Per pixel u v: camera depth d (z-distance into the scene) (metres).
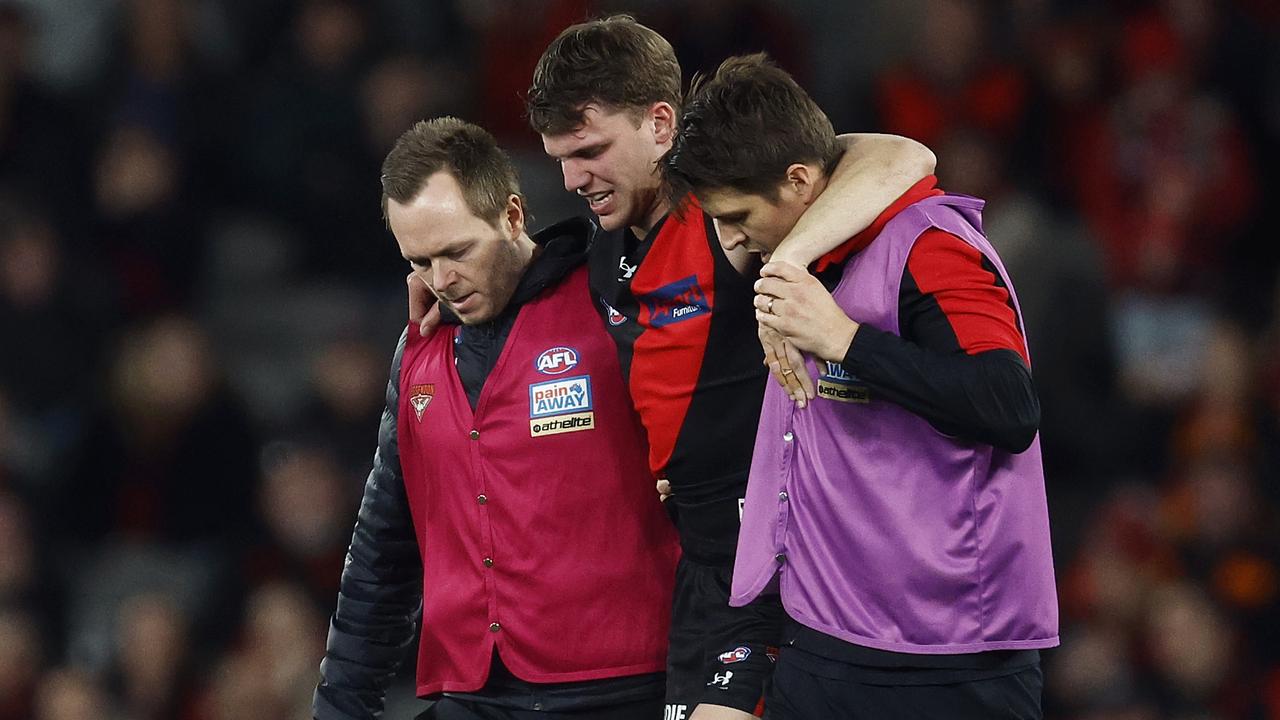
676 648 14.12
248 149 37.75
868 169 12.72
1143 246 37.09
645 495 14.41
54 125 37.69
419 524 15.10
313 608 29.89
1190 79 38.81
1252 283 38.28
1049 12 38.50
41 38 41.59
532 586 14.40
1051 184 36.00
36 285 35.44
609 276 14.11
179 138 37.88
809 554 12.94
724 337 13.63
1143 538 29.59
